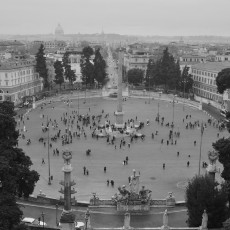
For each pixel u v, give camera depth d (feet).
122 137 358.64
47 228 159.33
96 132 366.63
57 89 635.66
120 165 276.82
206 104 533.55
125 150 315.37
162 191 228.02
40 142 333.83
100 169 267.39
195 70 622.13
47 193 223.10
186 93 597.93
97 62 655.35
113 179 248.52
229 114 241.14
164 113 472.44
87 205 200.95
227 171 183.42
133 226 177.27
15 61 560.20
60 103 536.42
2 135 159.43
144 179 248.52
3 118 156.46
